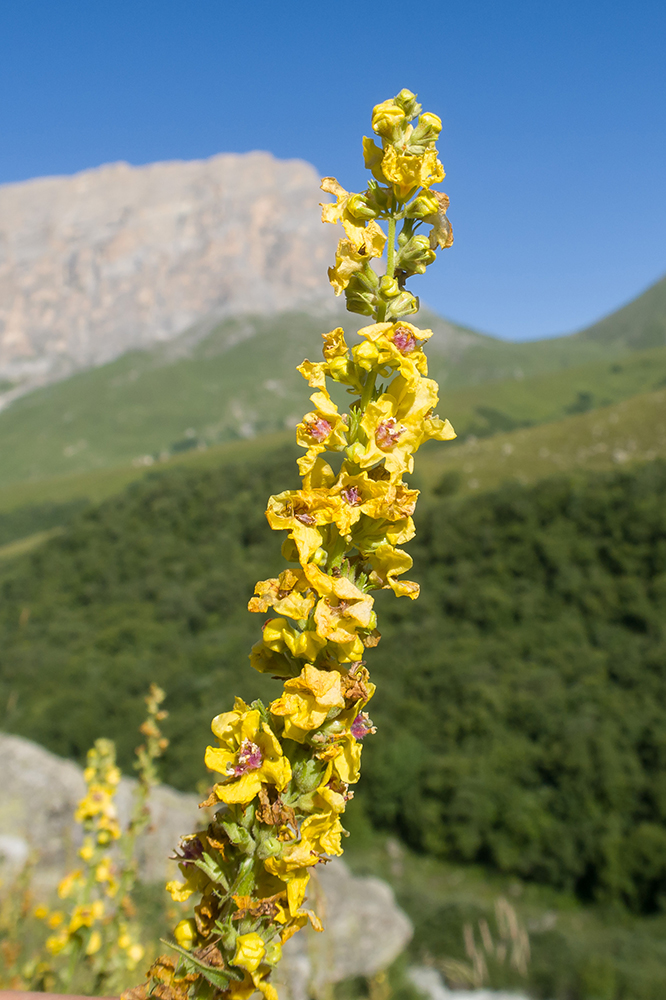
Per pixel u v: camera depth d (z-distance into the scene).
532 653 52.19
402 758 46.81
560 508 60.56
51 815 12.53
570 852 38.97
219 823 1.69
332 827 1.67
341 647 1.66
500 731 46.53
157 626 60.16
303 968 8.00
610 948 30.70
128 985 4.88
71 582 72.44
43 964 4.75
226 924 1.67
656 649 46.88
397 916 14.12
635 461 80.38
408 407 1.73
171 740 45.22
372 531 1.73
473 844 41.75
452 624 57.91
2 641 66.00
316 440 1.71
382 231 1.87
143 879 7.23
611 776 39.94
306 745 1.68
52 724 49.91
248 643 54.03
